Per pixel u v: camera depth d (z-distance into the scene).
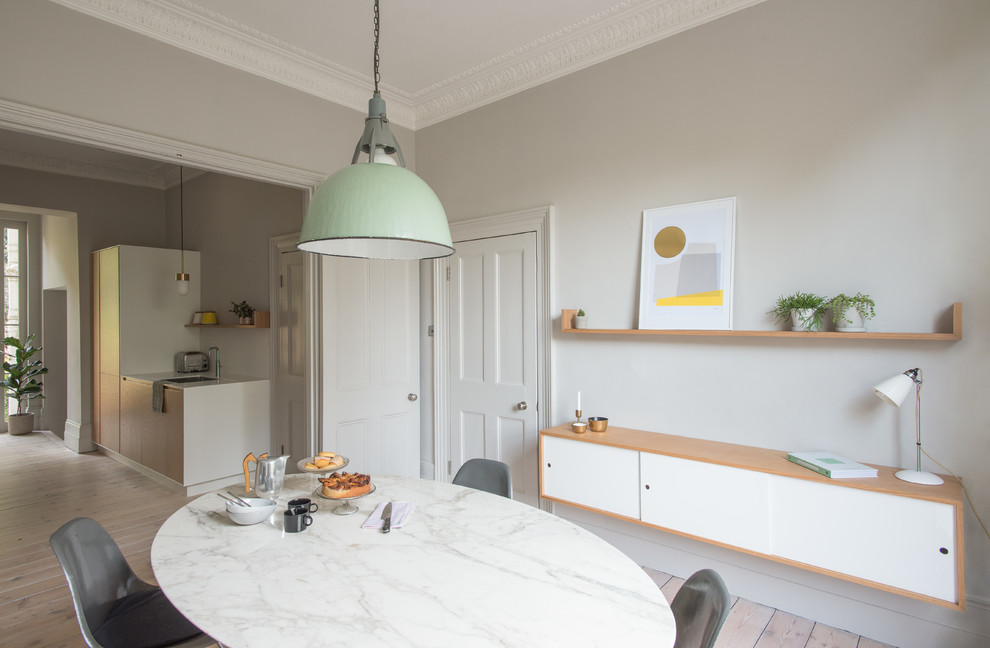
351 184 1.36
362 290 3.68
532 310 3.34
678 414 2.74
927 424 2.08
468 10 2.71
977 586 1.99
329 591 1.30
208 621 1.17
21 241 6.61
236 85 3.00
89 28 2.46
